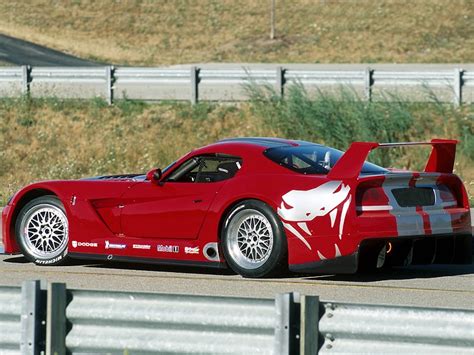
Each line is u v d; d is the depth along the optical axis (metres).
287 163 31.41
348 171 29.92
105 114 88.88
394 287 29.95
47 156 84.69
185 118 86.75
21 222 35.16
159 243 32.78
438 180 31.55
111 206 33.78
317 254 29.92
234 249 31.50
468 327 15.84
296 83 84.38
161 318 17.27
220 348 17.00
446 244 31.84
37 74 92.75
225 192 31.52
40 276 32.41
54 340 17.48
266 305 16.78
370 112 80.12
